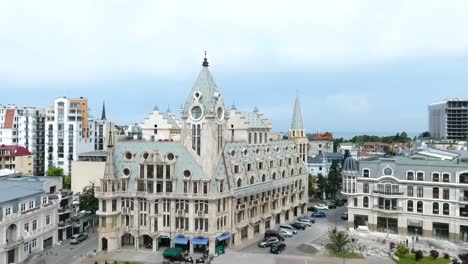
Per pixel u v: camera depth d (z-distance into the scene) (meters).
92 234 139.25
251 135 145.50
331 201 194.88
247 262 109.56
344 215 163.88
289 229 140.38
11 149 195.75
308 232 142.50
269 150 152.00
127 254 116.88
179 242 117.62
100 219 120.44
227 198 123.69
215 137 122.38
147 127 158.12
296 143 178.62
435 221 132.25
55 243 126.56
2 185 125.50
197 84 126.31
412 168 136.00
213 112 122.38
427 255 115.31
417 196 134.88
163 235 120.31
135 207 121.75
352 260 112.06
